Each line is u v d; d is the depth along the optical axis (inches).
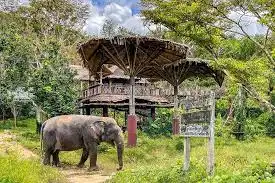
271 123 1423.5
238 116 1302.9
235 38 782.5
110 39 1060.5
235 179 324.8
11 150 719.1
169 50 1143.0
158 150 1019.9
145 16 729.0
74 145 719.1
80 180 583.5
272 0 598.9
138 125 1453.0
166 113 1465.3
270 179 302.2
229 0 639.8
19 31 1959.9
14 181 409.1
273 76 714.2
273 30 615.2
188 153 438.6
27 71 1443.2
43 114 1226.0
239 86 723.4
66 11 2326.5
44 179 497.4
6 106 1471.5
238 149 879.1
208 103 386.9
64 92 1252.5
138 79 1685.5
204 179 360.2
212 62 684.1
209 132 382.6
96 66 1330.0
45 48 1454.2
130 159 904.9
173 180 412.8
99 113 1749.5
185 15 684.1
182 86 1840.6
